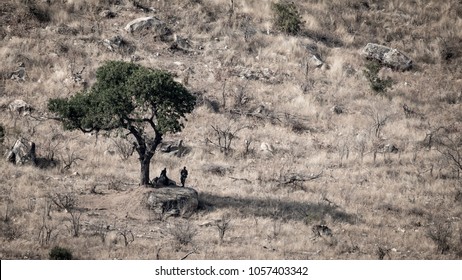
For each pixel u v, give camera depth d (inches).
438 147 2454.5
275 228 1749.5
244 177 2092.8
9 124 2298.2
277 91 2736.2
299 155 2325.3
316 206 1910.7
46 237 1579.7
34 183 1900.8
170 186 1870.1
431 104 2832.2
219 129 2420.0
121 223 1729.8
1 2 2933.1
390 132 2539.4
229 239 1689.2
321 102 2714.1
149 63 2768.2
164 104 1790.1
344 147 2368.4
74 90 2549.2
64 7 2982.3
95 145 2236.7
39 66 2655.0
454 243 1745.8
